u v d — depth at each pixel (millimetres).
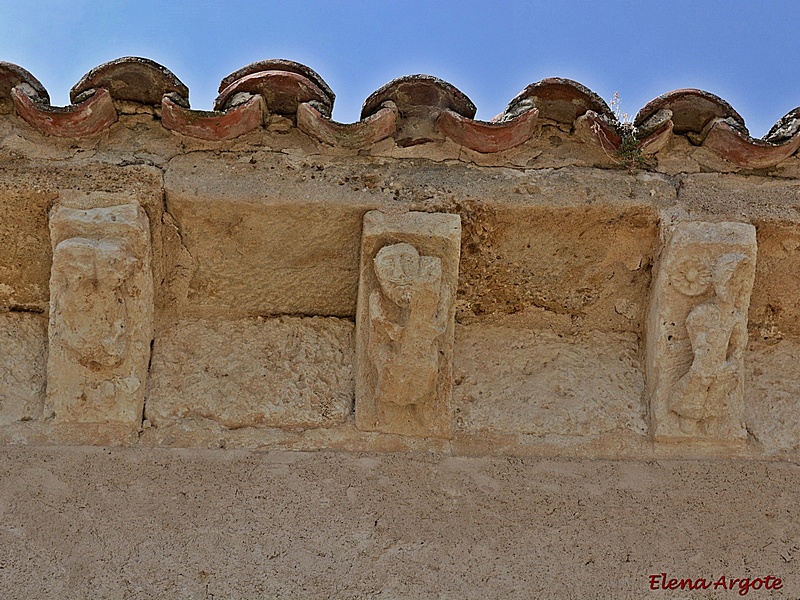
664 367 3537
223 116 3502
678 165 3689
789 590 3236
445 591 3158
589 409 3572
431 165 3619
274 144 3617
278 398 3518
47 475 3279
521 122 3549
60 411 3379
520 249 3654
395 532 3260
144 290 3463
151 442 3389
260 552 3188
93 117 3520
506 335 3721
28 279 3592
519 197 3580
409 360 3354
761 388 3654
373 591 3141
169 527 3215
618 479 3424
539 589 3188
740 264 3465
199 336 3621
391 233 3471
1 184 3453
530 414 3555
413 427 3461
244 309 3684
